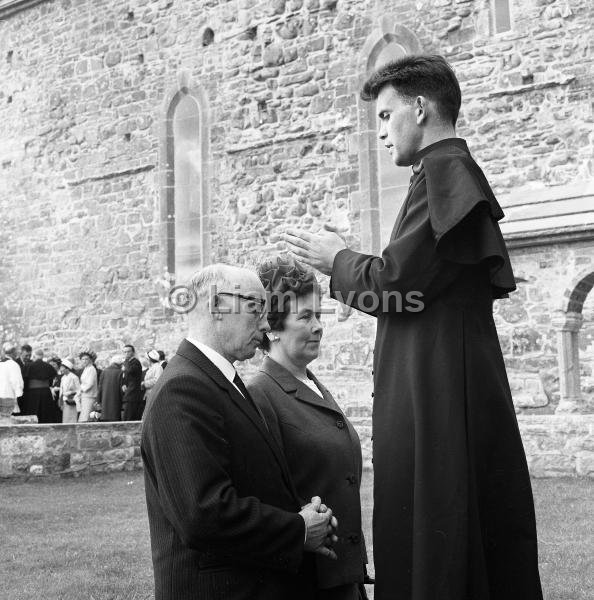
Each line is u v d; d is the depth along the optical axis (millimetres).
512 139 11523
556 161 11156
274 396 2816
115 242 15992
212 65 14844
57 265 16875
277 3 14062
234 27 14602
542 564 4965
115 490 8711
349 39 13250
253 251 14164
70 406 13844
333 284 2219
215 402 2338
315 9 13633
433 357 2076
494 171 11609
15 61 17859
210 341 2500
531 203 10719
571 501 7207
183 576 2250
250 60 14375
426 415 2039
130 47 15992
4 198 17875
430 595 1942
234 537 2139
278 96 14008
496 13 11852
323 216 13398
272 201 13992
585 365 10836
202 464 2172
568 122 11133
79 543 5930
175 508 2152
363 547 2820
